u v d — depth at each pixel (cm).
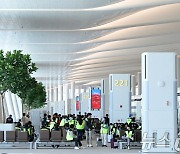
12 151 2345
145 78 1948
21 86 3303
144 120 1955
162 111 1950
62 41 4634
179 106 3450
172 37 4569
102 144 2881
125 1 2872
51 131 2659
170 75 1948
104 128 2889
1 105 3375
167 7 3331
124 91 3634
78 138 2700
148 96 1942
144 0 2827
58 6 2866
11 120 3216
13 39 4462
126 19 3525
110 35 4322
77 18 3272
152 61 1942
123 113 3622
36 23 3509
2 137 2667
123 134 2717
